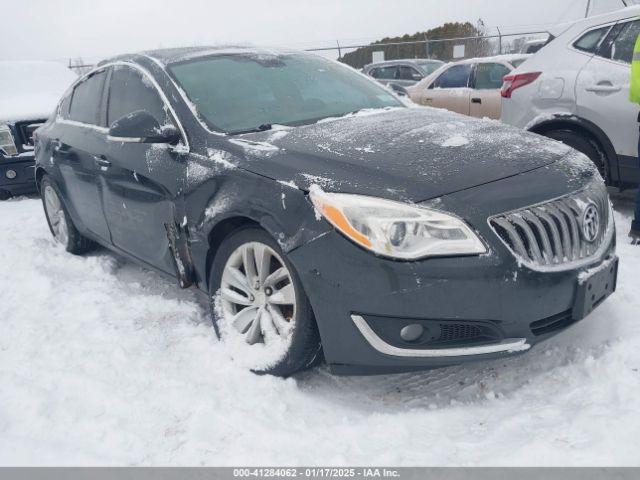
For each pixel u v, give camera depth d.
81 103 4.50
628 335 2.77
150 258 3.65
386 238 2.32
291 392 2.67
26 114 7.38
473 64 9.09
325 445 2.31
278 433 2.38
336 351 2.50
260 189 2.70
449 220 2.33
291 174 2.64
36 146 5.09
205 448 2.34
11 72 8.75
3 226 5.99
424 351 2.38
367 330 2.40
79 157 4.18
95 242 4.89
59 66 9.37
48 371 2.96
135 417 2.55
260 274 2.80
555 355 2.76
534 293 2.37
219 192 2.90
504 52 18.97
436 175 2.49
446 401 2.58
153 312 3.65
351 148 2.76
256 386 2.70
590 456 2.05
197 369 2.90
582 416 2.26
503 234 2.37
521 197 2.45
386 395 2.67
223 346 3.01
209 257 3.10
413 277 2.30
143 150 3.45
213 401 2.60
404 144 2.78
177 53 3.84
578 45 4.99
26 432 2.51
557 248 2.46
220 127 3.22
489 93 8.67
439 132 2.96
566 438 2.15
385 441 2.31
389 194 2.41
